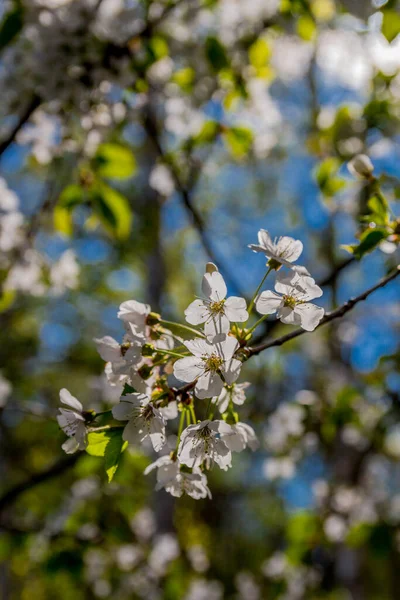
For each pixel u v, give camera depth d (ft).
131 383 6.27
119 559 19.94
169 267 40.68
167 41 13.47
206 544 36.88
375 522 17.07
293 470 17.66
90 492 17.46
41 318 38.04
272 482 35.81
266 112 15.57
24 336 37.40
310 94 27.07
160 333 6.75
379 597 38.47
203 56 13.70
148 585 20.07
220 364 6.04
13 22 11.50
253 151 16.29
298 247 6.70
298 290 6.35
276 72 16.03
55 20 11.71
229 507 48.29
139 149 18.19
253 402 21.36
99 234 32.71
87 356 38.52
